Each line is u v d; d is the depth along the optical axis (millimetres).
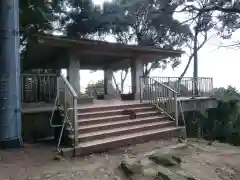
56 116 6254
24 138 5902
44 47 8477
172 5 8023
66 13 15867
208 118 10711
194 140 6641
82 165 4137
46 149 5090
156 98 7945
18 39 5590
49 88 7277
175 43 17344
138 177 3568
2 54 5324
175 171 3891
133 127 6250
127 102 8516
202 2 7750
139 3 12008
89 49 9055
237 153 5344
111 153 4973
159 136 6301
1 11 5363
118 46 8836
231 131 10219
